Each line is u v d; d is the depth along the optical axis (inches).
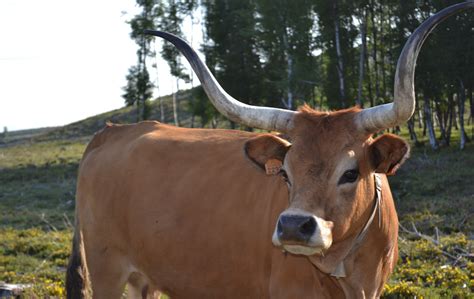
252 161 219.1
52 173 1489.9
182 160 273.6
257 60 1732.3
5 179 1466.5
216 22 1798.7
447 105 1739.7
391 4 1528.1
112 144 310.5
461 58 1373.0
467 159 1161.4
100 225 296.2
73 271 303.9
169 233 262.4
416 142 1521.9
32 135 3422.7
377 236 219.3
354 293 220.4
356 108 209.9
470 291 367.2
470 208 682.2
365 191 204.7
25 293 394.6
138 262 281.9
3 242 635.5
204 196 257.1
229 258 245.9
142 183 278.7
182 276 262.4
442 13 189.0
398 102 194.5
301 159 198.2
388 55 1720.0
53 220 844.6
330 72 1489.9
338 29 1476.4
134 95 2017.7
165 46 1892.2
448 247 468.4
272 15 1531.7
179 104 2915.8
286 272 223.5
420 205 740.0
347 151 198.7
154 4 1916.8
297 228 181.5
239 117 219.6
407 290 362.3
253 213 240.2
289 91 1489.9
